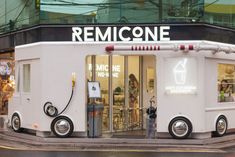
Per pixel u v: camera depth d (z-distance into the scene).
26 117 17.23
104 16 16.55
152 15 16.38
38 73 16.59
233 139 16.72
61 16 16.70
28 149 14.56
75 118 16.17
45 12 16.70
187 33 16.06
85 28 16.27
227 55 17.11
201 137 16.05
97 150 14.41
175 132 15.78
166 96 15.98
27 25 17.92
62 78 16.25
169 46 15.72
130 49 15.84
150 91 18.45
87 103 16.38
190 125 15.77
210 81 16.42
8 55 21.33
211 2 16.81
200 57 15.95
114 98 17.73
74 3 16.66
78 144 15.25
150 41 16.12
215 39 16.67
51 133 16.39
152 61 18.45
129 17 16.44
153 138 15.88
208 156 13.43
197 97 15.89
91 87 16.19
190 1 16.34
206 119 16.12
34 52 16.77
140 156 13.37
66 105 16.19
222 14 17.17
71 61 16.23
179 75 15.95
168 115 15.97
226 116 17.11
